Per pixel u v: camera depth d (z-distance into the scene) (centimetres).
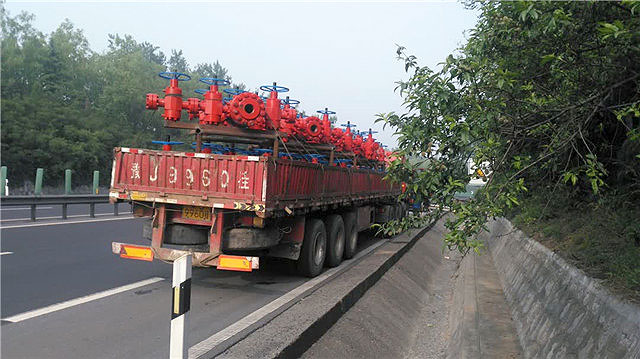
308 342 475
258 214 618
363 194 1109
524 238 782
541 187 648
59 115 3991
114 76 5338
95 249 935
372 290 755
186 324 329
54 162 3734
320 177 820
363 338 564
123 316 527
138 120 5328
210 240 644
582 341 353
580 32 358
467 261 1078
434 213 376
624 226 491
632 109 362
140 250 665
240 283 732
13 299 573
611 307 340
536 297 525
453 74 349
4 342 433
